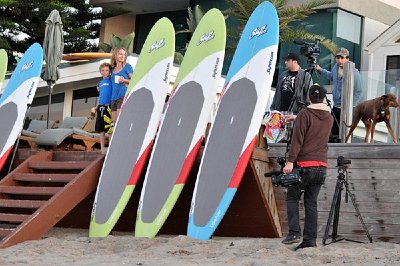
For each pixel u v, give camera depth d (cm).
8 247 860
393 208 844
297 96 948
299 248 759
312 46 983
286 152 874
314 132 754
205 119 922
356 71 998
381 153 851
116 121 1028
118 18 2745
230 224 922
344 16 2198
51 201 925
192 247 796
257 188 881
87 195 977
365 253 735
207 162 895
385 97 966
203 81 948
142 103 1006
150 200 923
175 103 973
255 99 875
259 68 893
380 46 1956
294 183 751
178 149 927
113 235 962
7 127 1138
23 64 1212
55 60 1375
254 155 873
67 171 1041
